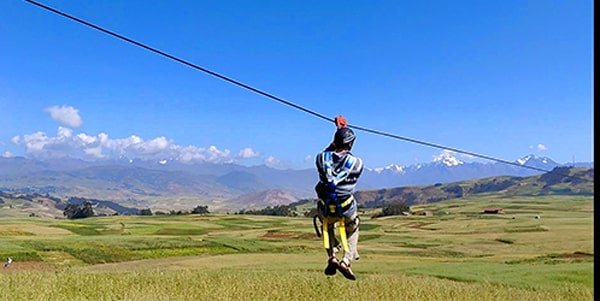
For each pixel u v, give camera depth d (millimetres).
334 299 25672
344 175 6367
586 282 36562
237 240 98188
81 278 25938
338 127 6672
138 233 122750
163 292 23422
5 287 22266
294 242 100375
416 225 159375
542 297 27594
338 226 6406
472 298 26922
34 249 68500
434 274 41719
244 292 25562
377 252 81000
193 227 145250
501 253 81188
